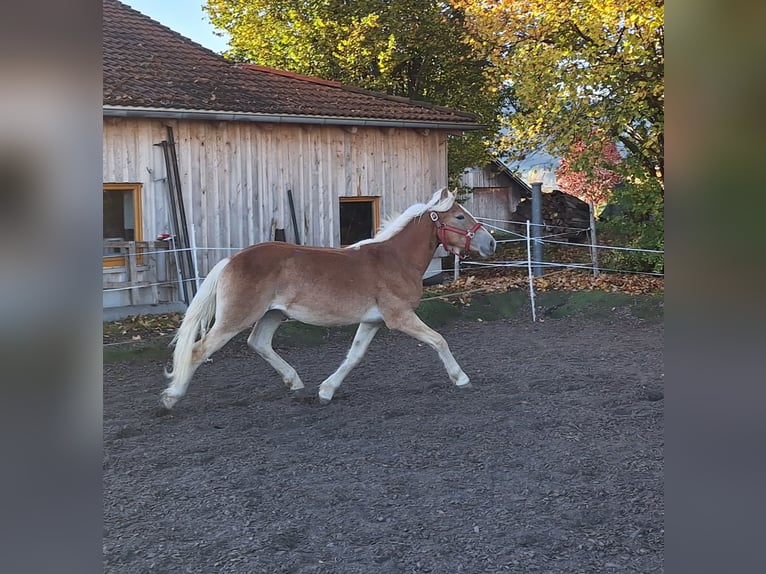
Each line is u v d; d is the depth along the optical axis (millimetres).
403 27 18625
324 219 12062
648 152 13375
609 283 12852
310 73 19781
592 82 12148
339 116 11734
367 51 18375
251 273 5926
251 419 5871
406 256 6449
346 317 6215
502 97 20000
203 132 10719
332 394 6402
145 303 10039
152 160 10234
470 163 19594
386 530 3680
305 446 5129
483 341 9547
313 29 19188
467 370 7734
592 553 3402
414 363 8250
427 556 3383
